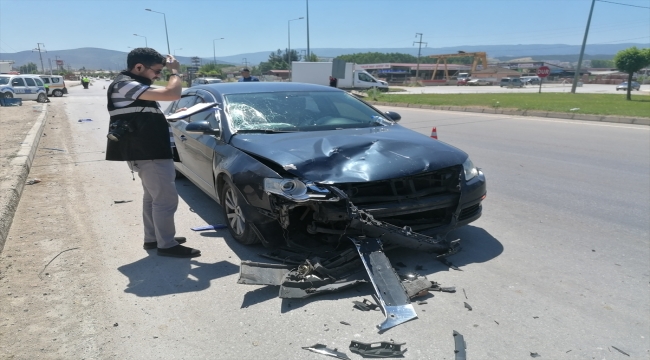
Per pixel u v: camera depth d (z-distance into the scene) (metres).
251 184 3.95
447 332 3.05
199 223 5.17
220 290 3.62
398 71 90.56
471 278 3.82
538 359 2.79
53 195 6.19
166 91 3.81
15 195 5.63
